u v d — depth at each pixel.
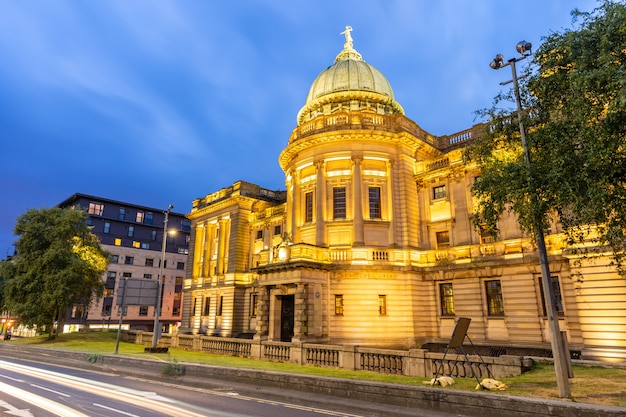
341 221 33.84
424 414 11.24
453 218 32.66
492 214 13.74
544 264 12.05
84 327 63.03
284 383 15.36
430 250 33.47
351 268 31.31
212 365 18.98
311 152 36.25
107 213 79.31
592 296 21.20
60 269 40.28
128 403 12.68
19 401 12.80
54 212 43.25
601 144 10.30
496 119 14.52
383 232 33.72
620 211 11.09
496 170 13.65
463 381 14.20
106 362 23.92
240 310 48.47
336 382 13.84
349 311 30.86
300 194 37.38
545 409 9.82
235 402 13.41
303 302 29.47
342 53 48.62
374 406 12.30
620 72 9.73
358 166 34.34
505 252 28.97
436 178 34.34
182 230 89.19
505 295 28.48
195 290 54.88
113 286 76.44
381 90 44.09
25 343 39.56
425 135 38.28
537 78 13.12
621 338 20.12
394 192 34.47
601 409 9.11
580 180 11.04
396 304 31.42
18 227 41.75
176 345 31.06
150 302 26.95
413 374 17.14
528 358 16.97
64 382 17.36
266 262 36.50
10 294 40.31
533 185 11.70
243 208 51.88
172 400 13.45
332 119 36.22
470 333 29.84
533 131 12.91
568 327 25.08
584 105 10.73
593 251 17.12
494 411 10.59
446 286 32.31
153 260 83.44
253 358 24.44
